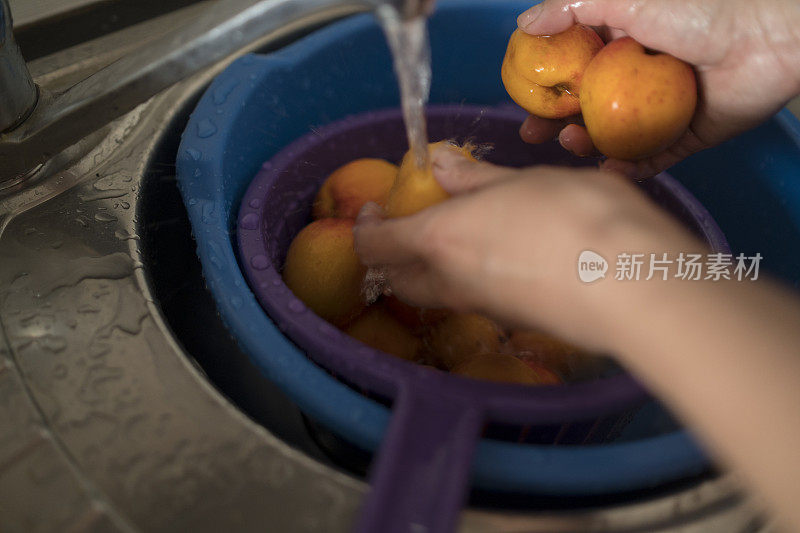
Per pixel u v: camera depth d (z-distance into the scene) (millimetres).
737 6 595
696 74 623
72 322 542
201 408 519
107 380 525
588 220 490
